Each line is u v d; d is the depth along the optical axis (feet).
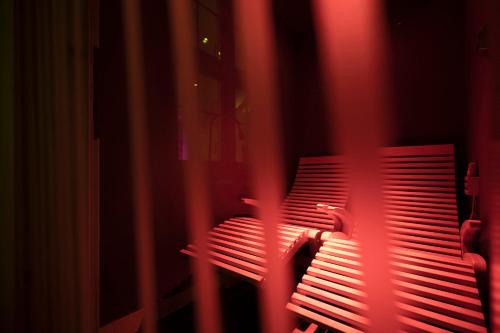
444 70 8.30
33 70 3.97
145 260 6.13
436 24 8.48
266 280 5.16
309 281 4.97
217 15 8.46
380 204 8.07
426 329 3.61
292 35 11.35
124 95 5.81
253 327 5.84
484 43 4.75
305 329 5.19
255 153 9.75
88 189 4.46
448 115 8.23
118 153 5.69
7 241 3.60
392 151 8.56
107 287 5.44
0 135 3.59
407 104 9.07
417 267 4.66
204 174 7.68
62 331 4.10
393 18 9.33
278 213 9.41
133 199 5.95
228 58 8.73
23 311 3.80
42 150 4.00
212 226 7.84
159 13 6.60
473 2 6.37
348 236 6.46
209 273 7.20
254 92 9.70
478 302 3.74
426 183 7.55
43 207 3.97
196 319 6.25
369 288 4.40
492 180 4.36
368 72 9.80
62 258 4.12
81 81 4.48
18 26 3.84
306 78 11.43
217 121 8.61
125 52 5.84
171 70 6.86
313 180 10.06
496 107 4.08
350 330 3.93
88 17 4.61
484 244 4.99
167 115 6.72
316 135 11.11
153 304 6.23
